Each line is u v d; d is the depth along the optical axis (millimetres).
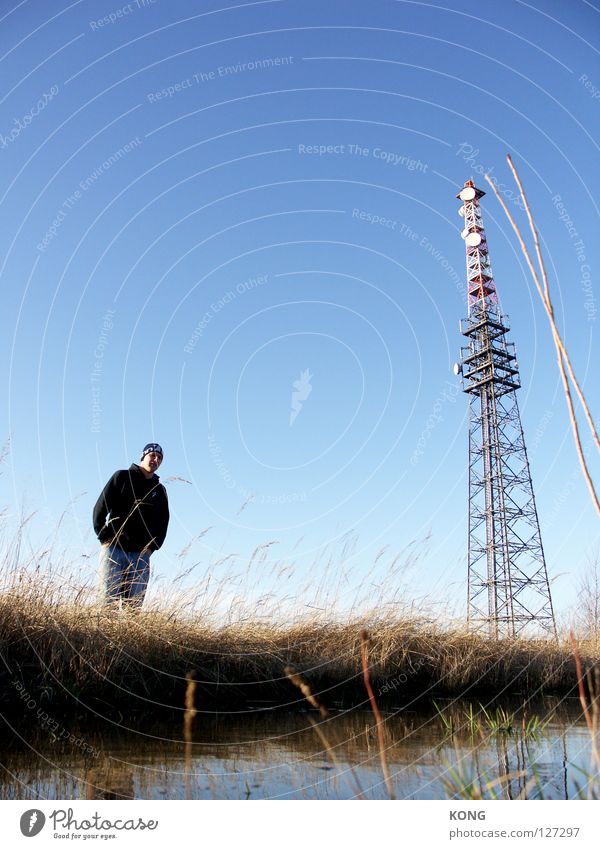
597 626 7992
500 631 7746
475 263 36250
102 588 5715
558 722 4547
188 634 5633
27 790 2467
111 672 4750
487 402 33500
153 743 3477
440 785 2645
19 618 4676
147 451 6297
